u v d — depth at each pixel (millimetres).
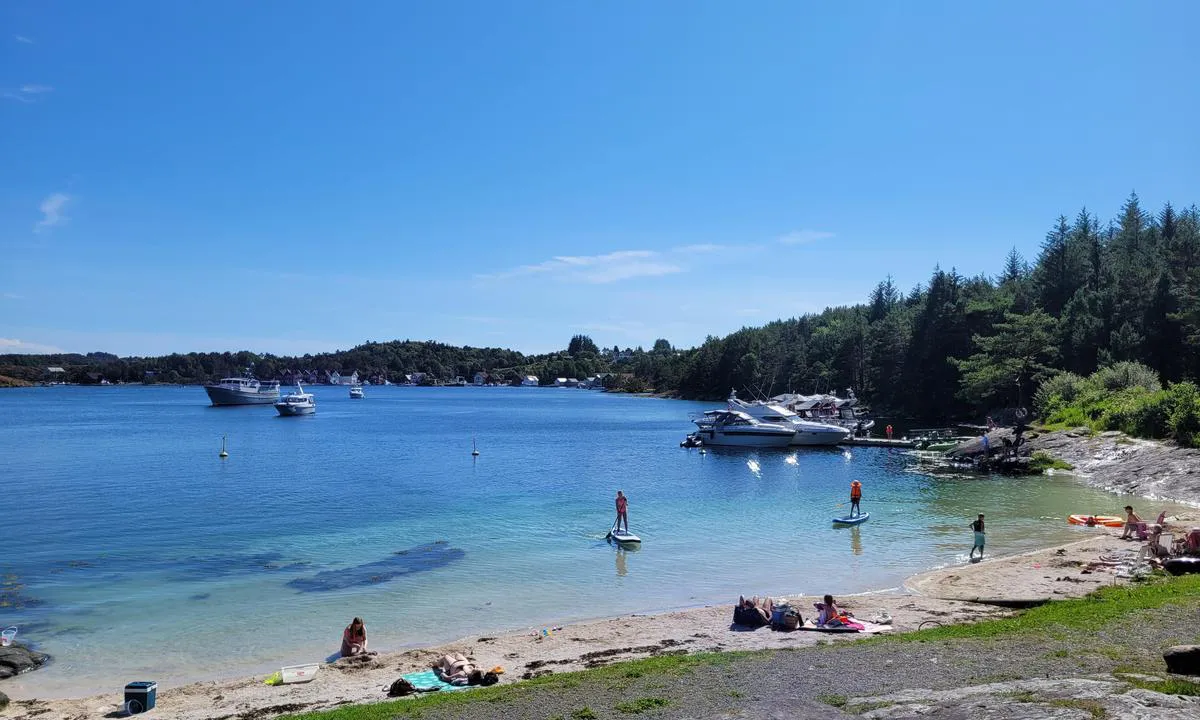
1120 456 51125
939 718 11805
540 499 45781
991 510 39938
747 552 31406
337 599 25359
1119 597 20219
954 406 108688
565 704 14352
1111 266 105000
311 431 104562
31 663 19781
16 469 61594
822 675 15188
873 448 75062
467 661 17844
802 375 165250
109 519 39656
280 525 37844
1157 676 12859
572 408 179125
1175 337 82000
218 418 131625
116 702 17031
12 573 28844
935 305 115938
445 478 55812
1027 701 11922
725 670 16000
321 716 14664
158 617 23562
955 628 18516
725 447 76812
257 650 20797
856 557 30266
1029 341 89062
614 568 29094
